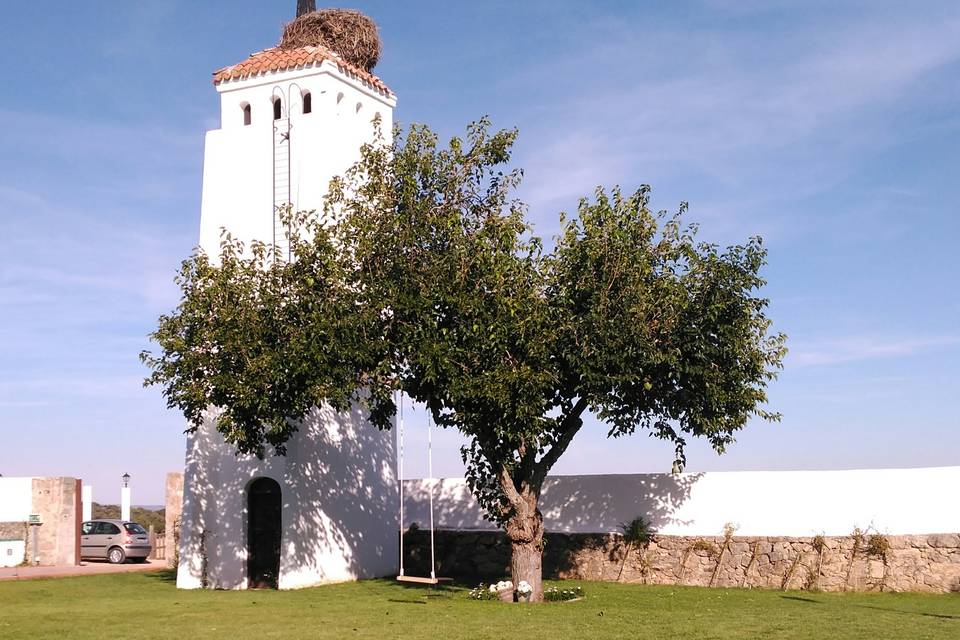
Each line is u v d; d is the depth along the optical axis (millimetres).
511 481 20734
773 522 23953
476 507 27719
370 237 19656
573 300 19500
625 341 18844
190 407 20375
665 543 24797
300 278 19891
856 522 23250
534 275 19547
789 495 23922
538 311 18984
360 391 26016
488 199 20375
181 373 20094
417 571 27703
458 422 19906
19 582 26156
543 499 26547
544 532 26172
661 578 24656
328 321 19016
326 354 19125
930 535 22438
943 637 14727
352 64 26906
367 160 21453
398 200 20062
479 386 18688
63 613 18266
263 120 25406
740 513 24281
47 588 24250
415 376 19828
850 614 17812
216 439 24844
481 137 20281
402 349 19469
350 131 25578
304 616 17609
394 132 20516
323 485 24609
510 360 19016
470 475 21641
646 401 20797
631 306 18906
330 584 24359
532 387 18625
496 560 26984
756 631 15328
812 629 15562
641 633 15141
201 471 24656
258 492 24422
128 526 35688
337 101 25609
